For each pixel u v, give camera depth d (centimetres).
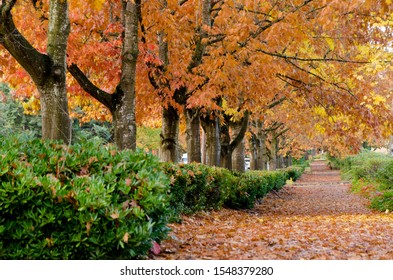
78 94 1369
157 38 1290
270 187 2188
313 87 1407
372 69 1270
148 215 528
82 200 429
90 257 440
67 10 771
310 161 8581
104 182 496
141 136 3784
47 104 748
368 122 1342
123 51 955
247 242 745
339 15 1084
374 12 1128
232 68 1119
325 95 1383
